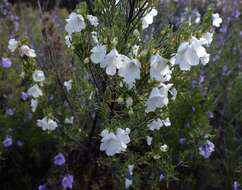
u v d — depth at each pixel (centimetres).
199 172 39
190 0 56
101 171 36
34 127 38
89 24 27
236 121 43
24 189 37
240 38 58
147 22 30
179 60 23
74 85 30
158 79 24
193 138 36
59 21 64
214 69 50
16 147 38
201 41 25
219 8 61
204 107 41
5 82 41
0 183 38
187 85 39
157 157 31
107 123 27
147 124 28
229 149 41
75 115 33
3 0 67
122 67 23
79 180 34
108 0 28
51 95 38
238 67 53
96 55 24
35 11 73
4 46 50
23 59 29
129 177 31
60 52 40
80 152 35
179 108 38
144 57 23
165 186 38
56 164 33
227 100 45
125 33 28
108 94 29
